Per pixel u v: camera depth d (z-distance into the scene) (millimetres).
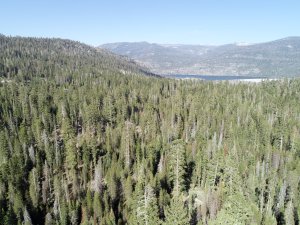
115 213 93188
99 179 104875
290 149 136875
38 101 168375
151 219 71312
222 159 96000
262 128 146875
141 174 98562
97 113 154750
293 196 91125
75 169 115375
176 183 88500
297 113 179000
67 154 119500
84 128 152375
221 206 80750
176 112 169125
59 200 95625
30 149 117938
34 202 97312
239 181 86188
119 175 104875
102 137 141250
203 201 88312
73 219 90312
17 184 102750
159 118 168375
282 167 113375
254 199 84188
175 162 88125
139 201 77500
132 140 130125
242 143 128875
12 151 122750
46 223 88875
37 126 135125
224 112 173125
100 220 86875
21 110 160375
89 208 92500
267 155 118188
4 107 162250
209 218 80000
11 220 86750
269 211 77312
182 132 149125
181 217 66188
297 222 85188
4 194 99062
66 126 134250
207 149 119688
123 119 159750
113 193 99000
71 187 108688
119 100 176125
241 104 187250
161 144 127062
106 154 121125
